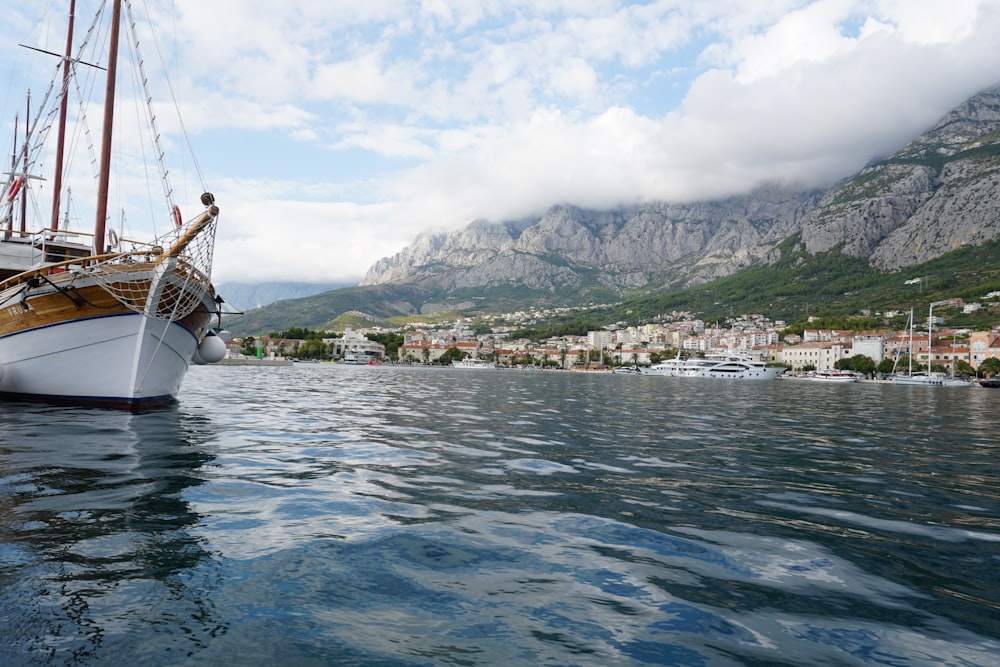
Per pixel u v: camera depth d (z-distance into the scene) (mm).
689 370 167500
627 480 10703
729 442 16922
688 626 4727
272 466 11180
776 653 4301
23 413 18047
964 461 14031
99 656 3988
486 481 10328
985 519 8312
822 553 6668
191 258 21344
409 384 57031
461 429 18562
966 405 44750
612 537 7121
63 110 31031
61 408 19609
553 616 4871
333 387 46938
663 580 5738
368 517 7723
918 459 14273
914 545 7020
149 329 20125
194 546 6336
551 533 7215
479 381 73312
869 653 4320
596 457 13367
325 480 10023
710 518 8133
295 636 4383
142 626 4453
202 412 21188
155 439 14055
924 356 173750
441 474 10867
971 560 6484
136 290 19703
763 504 9031
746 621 4848
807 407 37062
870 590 5574
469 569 5914
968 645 4473
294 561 5961
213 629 4449
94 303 19609
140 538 6547
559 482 10383
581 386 66688
